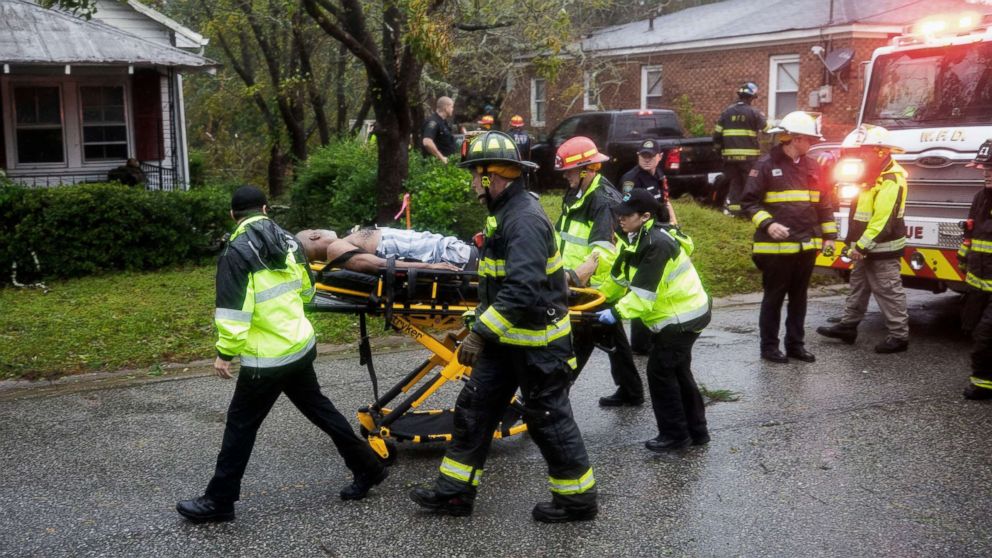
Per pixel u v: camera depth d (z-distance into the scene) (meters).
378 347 8.15
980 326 6.52
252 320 4.54
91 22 14.04
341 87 18.58
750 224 12.91
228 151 23.81
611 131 16.06
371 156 12.02
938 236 8.28
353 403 6.62
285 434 5.94
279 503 4.89
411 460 5.53
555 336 4.51
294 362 4.59
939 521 4.61
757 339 8.48
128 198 10.44
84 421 6.27
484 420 4.65
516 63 21.73
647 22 25.72
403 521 4.66
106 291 9.55
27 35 13.26
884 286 7.88
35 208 9.98
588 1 18.47
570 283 5.66
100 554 4.32
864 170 7.78
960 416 6.26
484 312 4.50
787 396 6.72
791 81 20.39
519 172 4.51
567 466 4.57
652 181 8.53
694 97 22.33
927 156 8.38
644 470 5.33
